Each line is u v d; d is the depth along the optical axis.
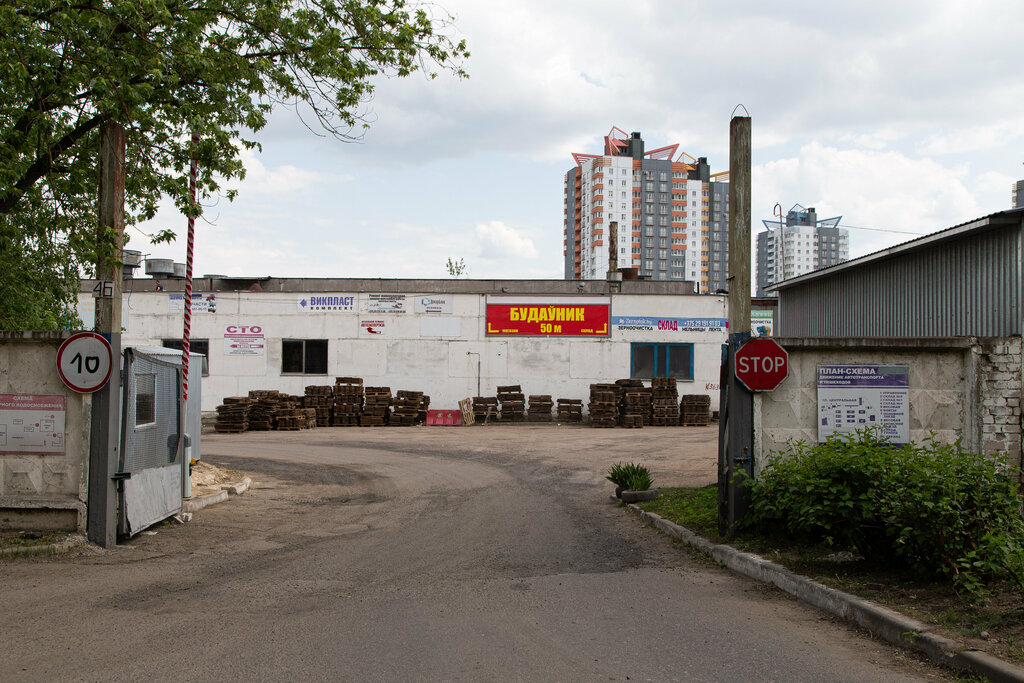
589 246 144.75
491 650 5.29
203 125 11.18
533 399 29.28
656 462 17.44
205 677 4.74
